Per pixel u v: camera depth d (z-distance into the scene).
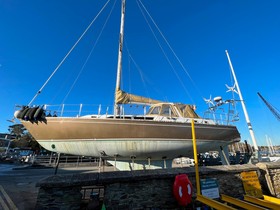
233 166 7.01
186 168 6.29
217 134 11.20
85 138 9.31
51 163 20.91
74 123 9.16
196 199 5.64
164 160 11.00
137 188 5.32
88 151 9.59
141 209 5.18
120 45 12.80
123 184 5.21
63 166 19.61
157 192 5.48
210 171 6.25
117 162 11.08
